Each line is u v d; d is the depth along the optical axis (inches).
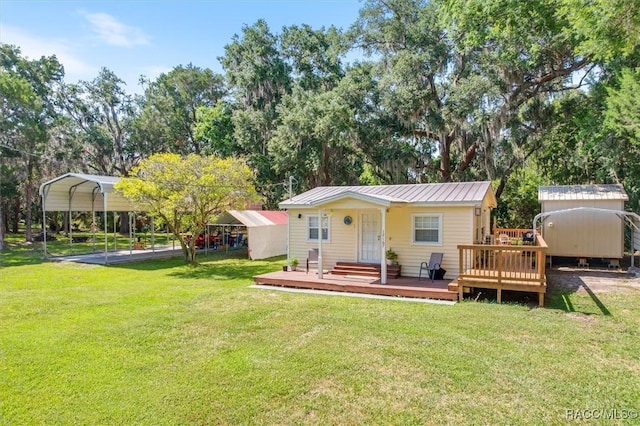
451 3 483.2
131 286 429.7
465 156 805.9
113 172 1293.1
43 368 199.6
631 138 485.1
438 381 180.2
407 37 778.8
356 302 340.2
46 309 321.4
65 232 1331.2
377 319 281.4
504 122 700.0
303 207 504.4
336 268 464.4
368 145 836.0
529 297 349.1
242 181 592.4
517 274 345.4
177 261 660.7
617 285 396.5
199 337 246.1
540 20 506.6
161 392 172.9
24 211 1465.3
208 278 487.2
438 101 786.8
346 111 798.5
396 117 795.4
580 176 791.7
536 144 763.4
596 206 518.9
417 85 765.9
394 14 797.9
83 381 184.4
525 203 936.3
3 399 167.9
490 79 681.6
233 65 1081.4
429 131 788.6
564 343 226.2
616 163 556.4
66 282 460.1
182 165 572.4
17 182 951.0
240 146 1061.8
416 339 235.6
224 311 310.3
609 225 512.1
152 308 322.3
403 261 445.7
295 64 1055.6
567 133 733.9
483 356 208.1
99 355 217.0
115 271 550.6
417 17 786.2
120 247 888.3
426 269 422.9
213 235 890.1
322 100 845.8
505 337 237.5
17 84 839.1
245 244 918.4
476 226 438.6
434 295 350.3
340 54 880.3
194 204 576.4
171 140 1256.2
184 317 292.7
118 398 167.9
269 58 1038.4
